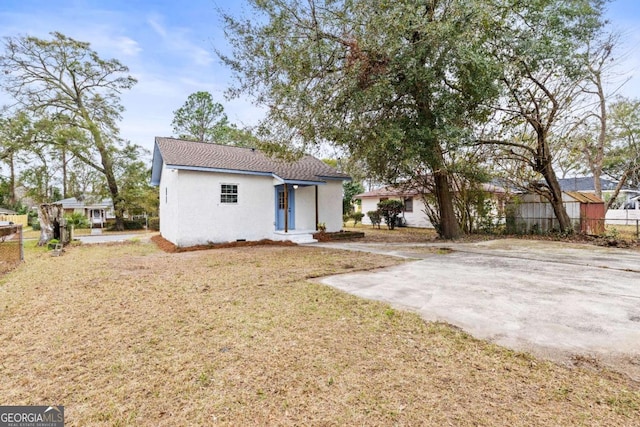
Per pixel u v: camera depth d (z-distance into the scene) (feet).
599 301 13.30
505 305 13.01
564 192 40.06
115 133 70.28
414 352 9.25
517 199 39.73
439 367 8.40
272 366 8.61
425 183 39.78
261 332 10.85
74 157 73.05
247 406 6.98
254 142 30.96
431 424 6.24
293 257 26.43
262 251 30.68
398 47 24.73
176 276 19.60
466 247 30.19
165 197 43.29
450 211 37.24
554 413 6.49
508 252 26.78
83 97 67.82
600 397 6.98
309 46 25.68
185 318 12.28
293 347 9.70
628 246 28.99
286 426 6.34
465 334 10.35
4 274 21.06
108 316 12.60
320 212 43.88
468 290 15.35
